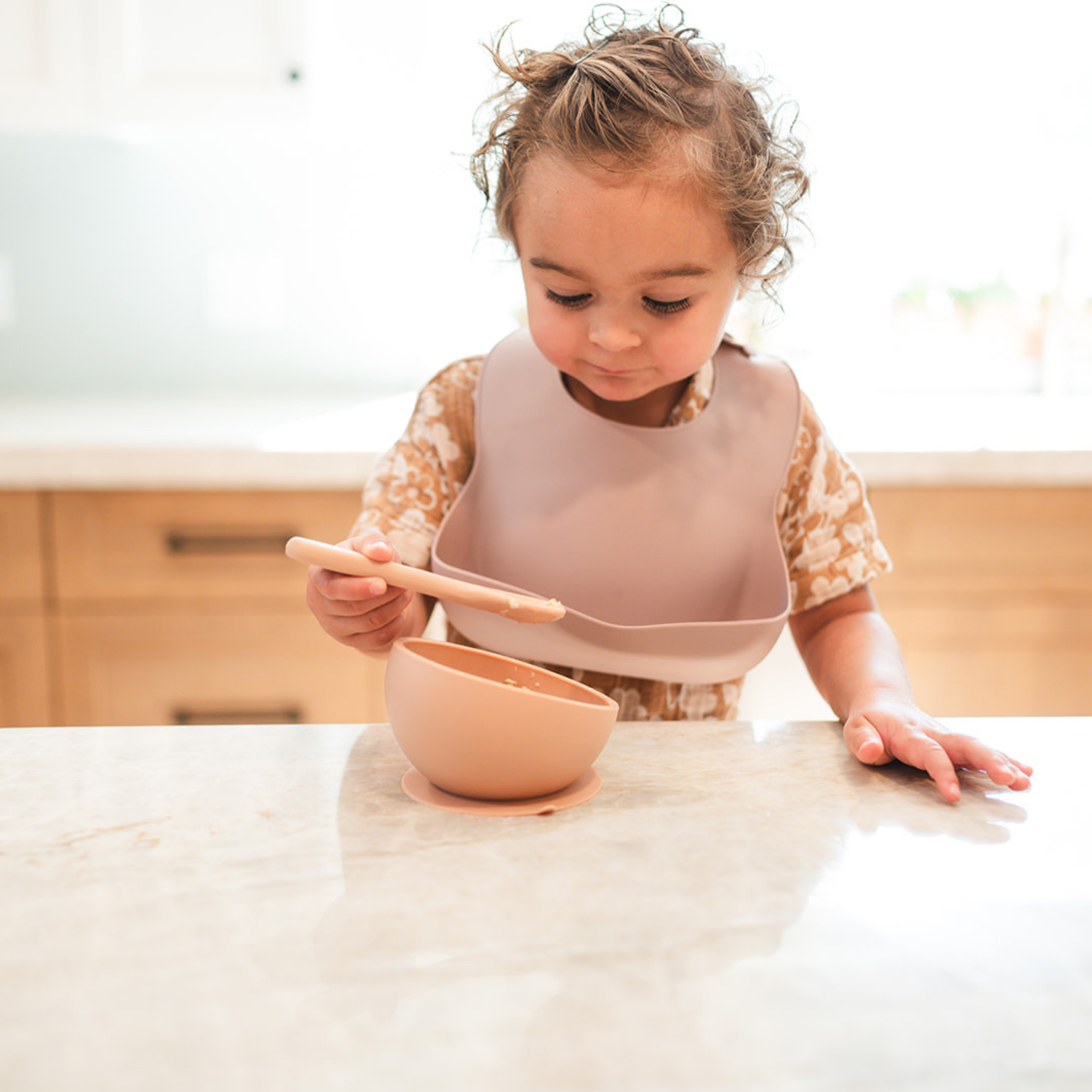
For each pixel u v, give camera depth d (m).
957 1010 0.36
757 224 0.72
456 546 0.86
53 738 0.62
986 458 1.50
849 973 0.38
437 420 0.93
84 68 1.72
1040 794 0.55
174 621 1.52
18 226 2.04
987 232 2.14
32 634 1.51
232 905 0.42
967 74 2.09
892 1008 0.36
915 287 2.15
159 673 1.53
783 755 0.61
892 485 1.52
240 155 2.05
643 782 0.56
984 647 1.58
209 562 1.50
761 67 1.03
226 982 0.37
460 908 0.42
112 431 1.58
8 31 1.70
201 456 1.46
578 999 0.36
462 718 0.51
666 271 0.67
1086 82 2.08
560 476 0.85
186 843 0.48
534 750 0.51
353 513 1.50
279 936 0.40
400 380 2.15
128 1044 0.34
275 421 1.71
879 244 2.14
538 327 0.72
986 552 1.55
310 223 2.09
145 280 2.08
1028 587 1.56
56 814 0.51
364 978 0.37
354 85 2.00
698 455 0.84
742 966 0.38
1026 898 0.44
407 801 0.53
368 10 1.97
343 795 0.54
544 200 0.67
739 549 0.84
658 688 0.88
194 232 2.07
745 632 0.70
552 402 0.86
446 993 0.36
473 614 0.73
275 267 2.09
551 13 2.00
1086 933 0.41
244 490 1.49
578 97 0.67
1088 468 1.50
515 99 0.76
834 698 0.76
